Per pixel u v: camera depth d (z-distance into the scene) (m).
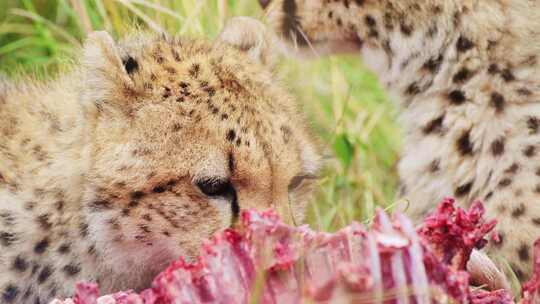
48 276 8.57
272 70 9.74
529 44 9.43
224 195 8.20
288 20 10.45
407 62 9.91
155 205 8.23
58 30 12.59
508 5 9.41
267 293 5.93
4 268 8.49
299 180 8.88
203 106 8.30
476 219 6.56
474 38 9.48
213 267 6.08
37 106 9.28
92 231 8.42
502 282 8.13
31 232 8.49
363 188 11.75
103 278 8.67
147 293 6.44
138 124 8.33
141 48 9.12
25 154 8.81
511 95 9.44
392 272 5.83
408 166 10.14
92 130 8.50
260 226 6.04
